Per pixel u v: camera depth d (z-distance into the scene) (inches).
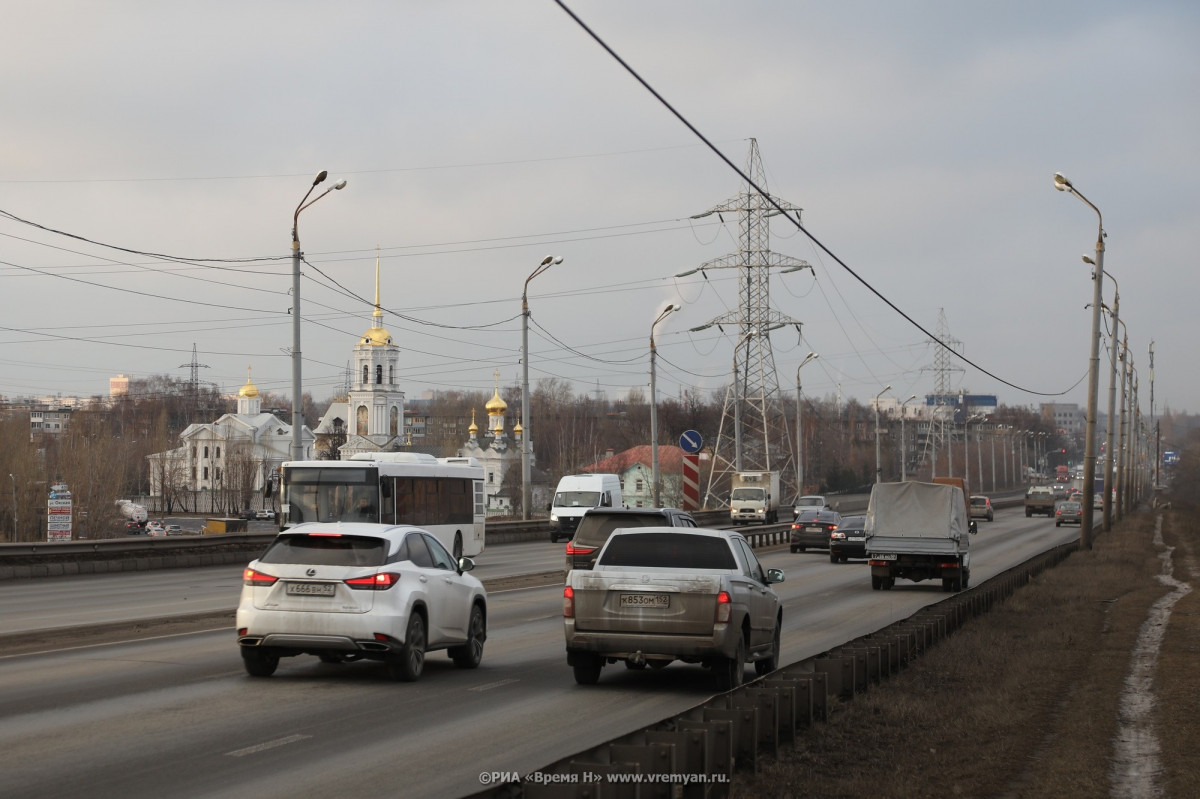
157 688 490.0
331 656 515.2
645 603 499.5
